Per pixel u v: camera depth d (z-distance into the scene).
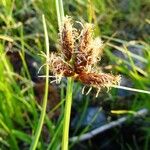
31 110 0.17
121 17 0.23
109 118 0.19
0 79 0.17
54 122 0.18
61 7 0.11
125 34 0.22
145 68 0.20
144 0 0.24
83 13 0.22
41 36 0.21
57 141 0.15
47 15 0.22
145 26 0.23
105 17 0.23
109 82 0.10
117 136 0.18
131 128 0.18
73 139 0.17
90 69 0.10
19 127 0.18
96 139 0.18
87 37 0.09
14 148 0.16
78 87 0.18
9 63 0.19
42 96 0.19
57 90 0.19
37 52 0.20
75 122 0.19
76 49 0.10
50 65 0.10
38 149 0.16
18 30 0.21
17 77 0.19
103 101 0.19
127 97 0.19
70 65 0.10
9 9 0.21
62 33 0.09
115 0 0.24
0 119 0.16
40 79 0.20
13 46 0.21
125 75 0.20
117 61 0.19
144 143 0.18
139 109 0.18
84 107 0.18
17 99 0.18
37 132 0.11
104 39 0.22
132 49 0.21
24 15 0.22
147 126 0.18
